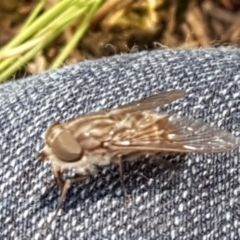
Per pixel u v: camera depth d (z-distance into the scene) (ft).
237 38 0.26
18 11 0.26
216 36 0.26
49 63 0.24
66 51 0.22
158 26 0.26
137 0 0.26
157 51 0.15
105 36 0.26
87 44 0.25
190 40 0.26
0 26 0.26
